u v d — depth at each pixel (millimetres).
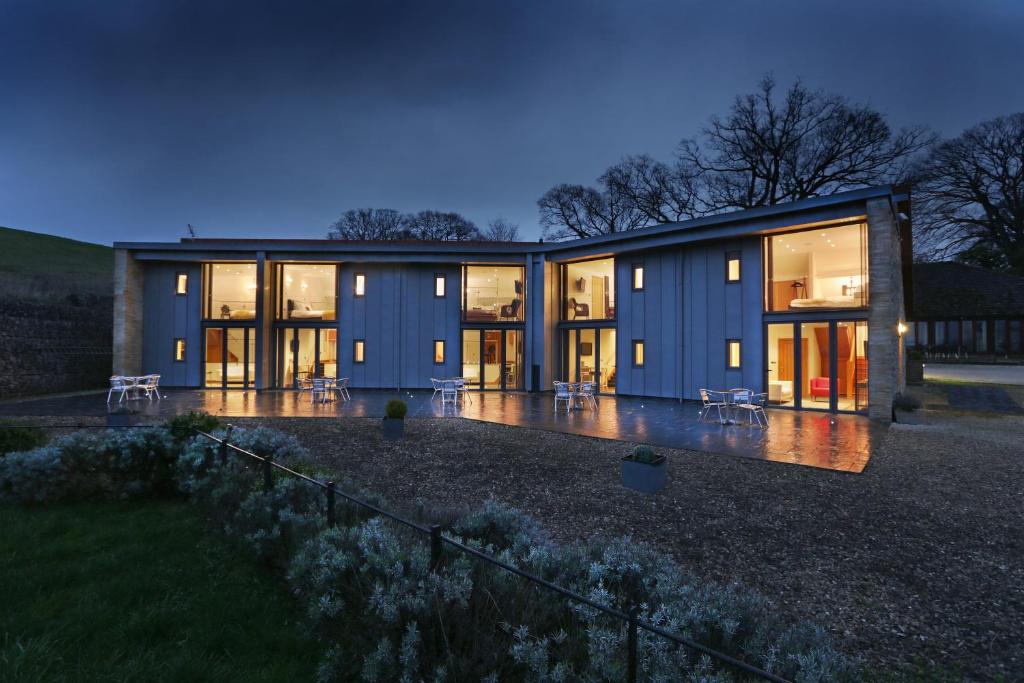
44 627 2602
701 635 2068
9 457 4746
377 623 2195
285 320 17516
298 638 2586
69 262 31859
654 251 15250
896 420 10875
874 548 4250
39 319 15461
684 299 14555
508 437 8852
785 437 8883
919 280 29125
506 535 3180
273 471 4734
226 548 3699
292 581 2820
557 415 11594
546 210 36125
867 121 27203
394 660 2090
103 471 4910
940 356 27750
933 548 4258
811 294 13414
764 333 13172
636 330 15602
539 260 17000
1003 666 2723
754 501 5430
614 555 2713
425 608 2146
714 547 4262
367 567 2416
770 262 13297
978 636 3014
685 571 3664
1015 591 3559
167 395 15180
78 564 3398
